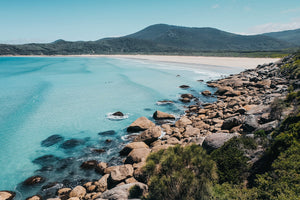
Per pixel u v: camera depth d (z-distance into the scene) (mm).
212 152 10734
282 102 14820
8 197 12359
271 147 9242
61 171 15133
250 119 15078
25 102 33500
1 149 18766
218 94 36344
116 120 25422
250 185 8180
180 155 8000
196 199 6754
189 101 32500
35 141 20312
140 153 14961
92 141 20031
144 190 9172
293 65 36125
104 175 13438
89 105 31656
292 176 6969
